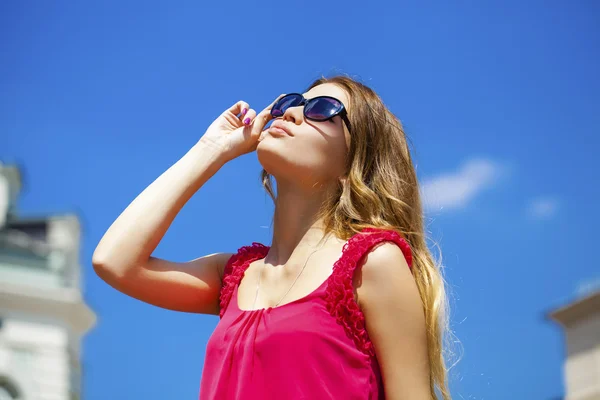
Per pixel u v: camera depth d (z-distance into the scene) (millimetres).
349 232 1756
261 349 1607
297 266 1741
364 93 1927
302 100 1854
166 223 1882
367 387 1604
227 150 1938
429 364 1714
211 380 1705
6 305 12242
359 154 1839
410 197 1899
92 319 12898
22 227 13422
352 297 1620
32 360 12055
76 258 13289
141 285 1863
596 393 10977
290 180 1807
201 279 1943
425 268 1815
